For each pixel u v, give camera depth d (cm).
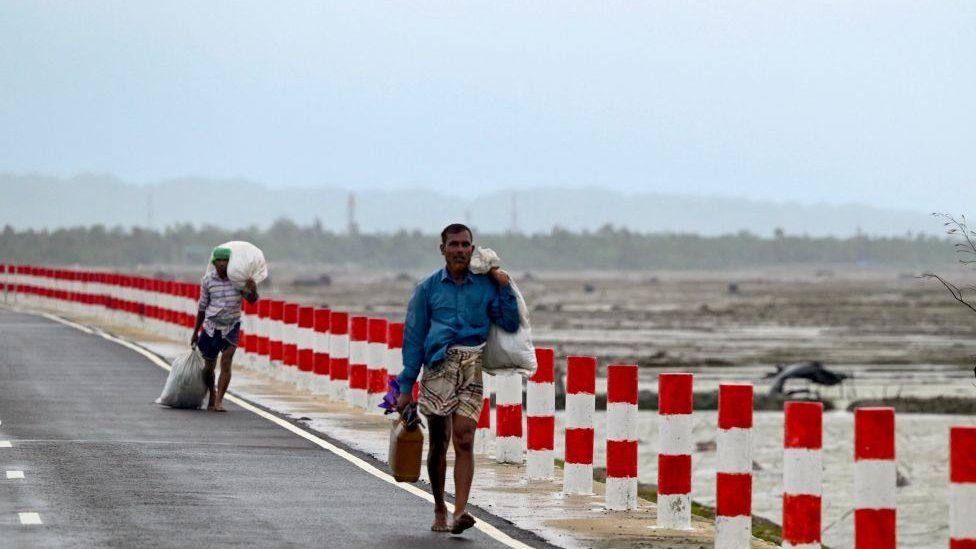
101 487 2984
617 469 2919
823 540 4822
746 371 10256
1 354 6234
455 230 2570
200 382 4444
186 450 3569
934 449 6462
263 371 5656
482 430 3703
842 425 7038
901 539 4906
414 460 2662
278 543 2475
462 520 2572
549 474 3300
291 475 3238
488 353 2608
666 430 2720
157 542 2438
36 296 10375
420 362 2606
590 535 2650
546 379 3309
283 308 5362
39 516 2639
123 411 4359
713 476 5891
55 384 5069
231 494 2964
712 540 2616
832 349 13138
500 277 2577
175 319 7112
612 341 13662
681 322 18200
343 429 4078
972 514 2119
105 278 8850
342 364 4784
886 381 9750
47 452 3453
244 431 3981
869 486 2225
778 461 6141
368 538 2553
